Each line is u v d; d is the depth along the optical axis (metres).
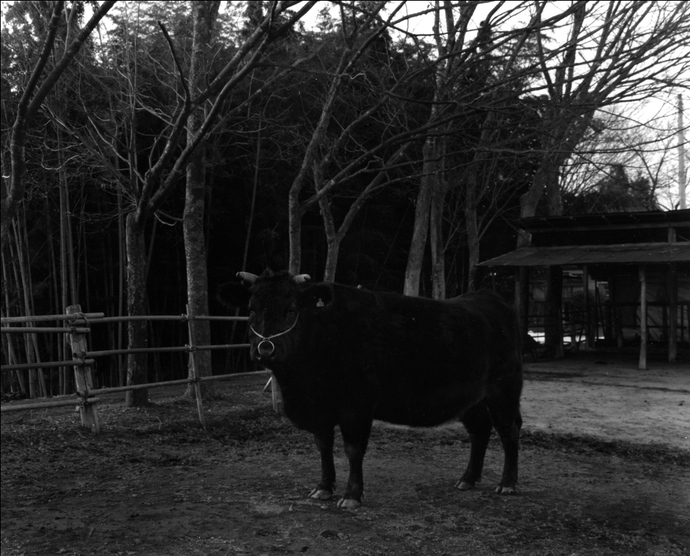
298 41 12.81
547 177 19.05
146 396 9.70
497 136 13.90
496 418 6.11
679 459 7.31
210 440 8.06
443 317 5.82
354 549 4.43
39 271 15.09
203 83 10.94
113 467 6.65
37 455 6.95
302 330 5.19
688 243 15.52
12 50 10.41
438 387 5.66
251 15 12.61
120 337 14.66
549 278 17.70
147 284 16.56
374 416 5.74
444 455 7.44
